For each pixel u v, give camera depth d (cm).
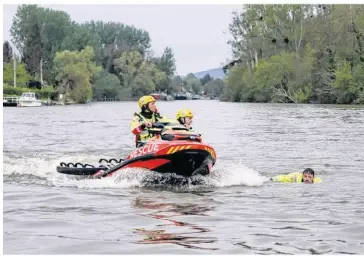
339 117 4422
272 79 8700
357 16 7656
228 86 11056
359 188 1277
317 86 8125
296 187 1292
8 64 11219
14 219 950
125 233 861
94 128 3519
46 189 1265
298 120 4106
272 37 9488
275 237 835
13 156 1966
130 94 13950
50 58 13288
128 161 1373
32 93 8981
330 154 1981
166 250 774
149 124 1415
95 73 11681
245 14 9681
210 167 1353
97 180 1395
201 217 969
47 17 13788
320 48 8075
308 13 9156
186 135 1363
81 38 13800
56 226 904
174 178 1352
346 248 779
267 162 1769
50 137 2833
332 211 1016
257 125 3616
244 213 1002
